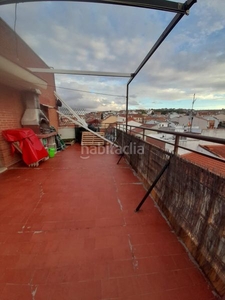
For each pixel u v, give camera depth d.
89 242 1.60
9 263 1.36
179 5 1.63
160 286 1.18
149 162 2.77
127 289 1.16
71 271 1.29
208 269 1.22
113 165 4.24
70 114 8.16
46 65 6.11
